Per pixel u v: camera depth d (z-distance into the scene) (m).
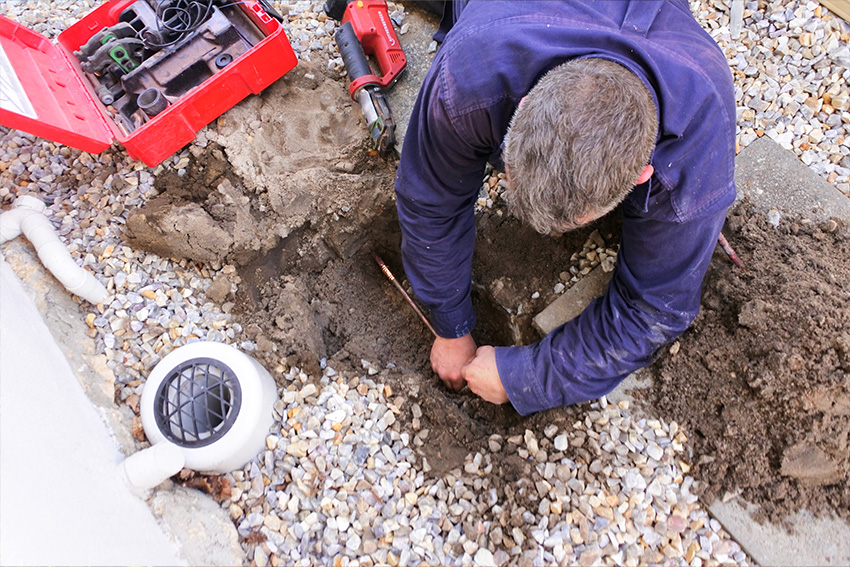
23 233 1.85
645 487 1.73
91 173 2.13
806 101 2.19
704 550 1.66
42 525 1.15
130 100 2.15
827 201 1.98
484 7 1.34
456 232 1.68
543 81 1.17
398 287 2.25
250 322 1.99
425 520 1.72
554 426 1.83
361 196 2.13
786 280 1.81
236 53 2.18
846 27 2.28
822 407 1.64
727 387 1.78
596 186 1.12
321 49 2.43
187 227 1.99
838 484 1.65
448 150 1.43
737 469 1.70
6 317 1.50
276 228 2.09
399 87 2.34
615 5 1.33
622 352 1.68
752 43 2.30
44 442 1.31
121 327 1.87
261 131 2.18
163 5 2.17
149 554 1.37
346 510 1.71
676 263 1.54
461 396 2.09
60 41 2.21
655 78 1.22
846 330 1.68
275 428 1.80
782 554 1.62
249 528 1.67
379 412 1.88
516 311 2.08
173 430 1.65
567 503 1.72
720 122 1.30
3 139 2.21
